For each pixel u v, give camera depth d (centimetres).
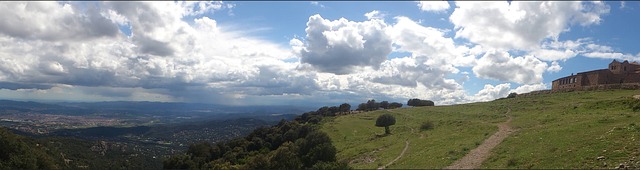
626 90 10400
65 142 14638
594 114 6981
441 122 9069
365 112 14300
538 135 5228
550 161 3925
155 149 18675
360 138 8244
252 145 12012
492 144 5231
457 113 10725
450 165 4231
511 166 3956
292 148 7419
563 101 9875
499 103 11750
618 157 3806
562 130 5319
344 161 5494
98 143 16488
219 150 12169
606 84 11356
